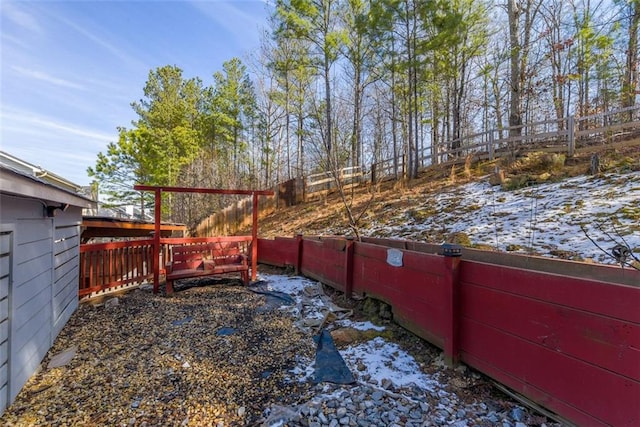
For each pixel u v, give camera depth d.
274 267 6.93
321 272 5.23
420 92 12.62
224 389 2.37
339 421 1.93
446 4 9.70
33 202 2.73
